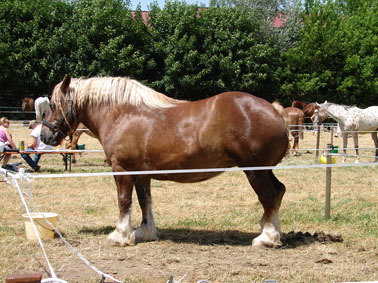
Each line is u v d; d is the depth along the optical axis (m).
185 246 5.02
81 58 27.98
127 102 5.08
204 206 7.33
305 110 22.28
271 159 4.67
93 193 8.30
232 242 5.23
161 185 9.33
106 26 28.33
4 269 4.14
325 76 31.09
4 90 28.98
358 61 30.23
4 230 5.61
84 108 5.39
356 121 13.34
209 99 4.89
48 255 4.61
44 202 7.46
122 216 5.08
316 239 5.23
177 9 30.55
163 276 3.96
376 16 35.81
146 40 29.78
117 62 27.73
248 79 29.59
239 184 9.48
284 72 31.67
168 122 4.85
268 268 4.20
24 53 27.25
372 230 5.64
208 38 29.50
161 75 30.33
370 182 9.70
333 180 10.03
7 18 27.94
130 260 4.48
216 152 4.73
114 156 5.03
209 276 3.96
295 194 8.30
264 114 4.62
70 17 29.16
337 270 4.13
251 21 31.17
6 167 9.72
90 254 4.68
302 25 34.88
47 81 27.75
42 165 11.92
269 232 4.86
